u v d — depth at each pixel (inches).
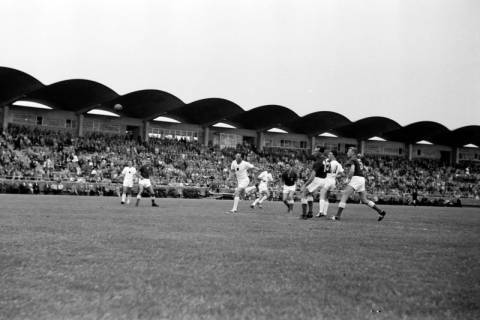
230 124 2628.0
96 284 185.5
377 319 150.4
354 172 609.9
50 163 1750.7
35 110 2175.2
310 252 281.9
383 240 363.9
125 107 2295.8
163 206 883.4
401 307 164.4
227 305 161.0
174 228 411.2
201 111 2442.2
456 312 160.2
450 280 209.3
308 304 164.7
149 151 2181.3
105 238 322.0
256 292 179.0
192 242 312.8
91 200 1059.3
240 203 1246.9
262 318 147.9
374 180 2480.3
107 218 506.3
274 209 936.9
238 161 722.8
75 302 160.4
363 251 294.7
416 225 563.2
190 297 169.6
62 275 200.1
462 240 382.0
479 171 2876.5
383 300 172.6
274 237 358.6
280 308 159.0
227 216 610.9
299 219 602.2
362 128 2805.1
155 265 225.9
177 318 145.9
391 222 605.0
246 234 375.9
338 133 2856.8
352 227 486.9
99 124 2335.1
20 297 165.2
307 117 2623.0
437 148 3078.2
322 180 658.8
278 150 2773.1
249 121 2632.9
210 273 210.7
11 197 1071.6
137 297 167.9
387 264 247.3
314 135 2785.4
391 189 2416.3
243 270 219.3
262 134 2723.9
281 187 1969.7
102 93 2064.5
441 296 180.2
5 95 2003.0
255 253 270.7
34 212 563.5
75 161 1838.1
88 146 2011.6
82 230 370.0
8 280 189.5
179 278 199.0
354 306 163.9
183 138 2546.8
